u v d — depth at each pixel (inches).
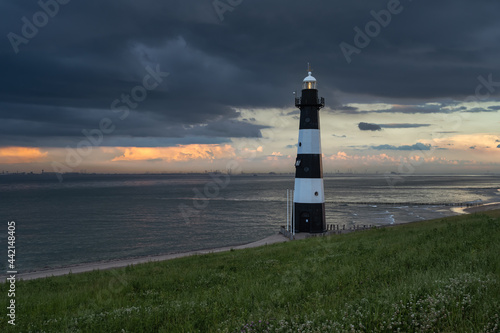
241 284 578.9
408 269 479.5
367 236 1264.8
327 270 601.0
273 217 4453.7
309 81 2186.3
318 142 2206.0
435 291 294.7
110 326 361.4
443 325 240.5
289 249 1160.2
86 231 3462.1
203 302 426.6
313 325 256.5
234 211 5147.6
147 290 631.8
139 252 2566.4
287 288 472.1
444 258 513.0
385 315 259.0
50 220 4237.2
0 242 2910.9
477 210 5059.1
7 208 5590.6
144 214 4830.2
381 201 6747.1
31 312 502.9
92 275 1071.6
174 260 1339.8
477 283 313.3
